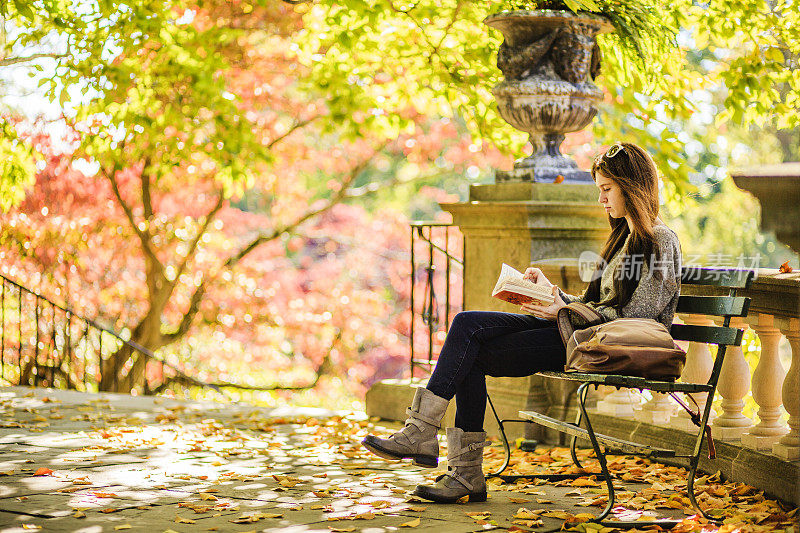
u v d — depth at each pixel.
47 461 4.82
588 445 5.37
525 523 3.55
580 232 5.73
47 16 7.64
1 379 10.16
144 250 11.98
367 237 14.41
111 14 7.54
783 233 3.25
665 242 3.82
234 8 10.64
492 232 5.89
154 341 12.12
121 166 8.74
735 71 6.65
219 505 3.83
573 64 5.71
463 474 3.94
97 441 5.49
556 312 3.90
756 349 6.12
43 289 12.03
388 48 7.73
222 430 6.02
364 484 4.34
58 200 11.97
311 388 13.02
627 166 3.90
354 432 6.05
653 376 3.66
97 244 12.16
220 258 12.88
